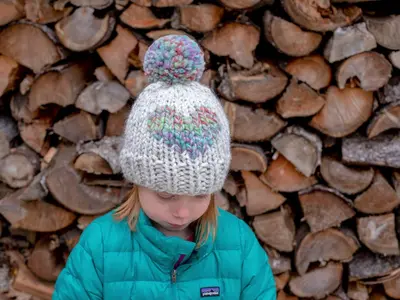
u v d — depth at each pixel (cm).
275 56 160
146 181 98
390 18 155
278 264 171
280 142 159
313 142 159
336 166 163
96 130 162
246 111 156
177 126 95
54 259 173
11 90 165
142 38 155
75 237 170
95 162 158
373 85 155
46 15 156
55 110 166
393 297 175
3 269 176
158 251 109
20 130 167
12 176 165
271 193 167
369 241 168
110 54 156
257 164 161
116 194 164
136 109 101
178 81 100
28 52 157
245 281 117
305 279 173
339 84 155
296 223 173
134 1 151
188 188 96
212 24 151
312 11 149
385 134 164
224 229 118
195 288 112
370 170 163
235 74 154
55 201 166
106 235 114
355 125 160
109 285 112
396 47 154
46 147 169
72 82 159
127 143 101
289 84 156
